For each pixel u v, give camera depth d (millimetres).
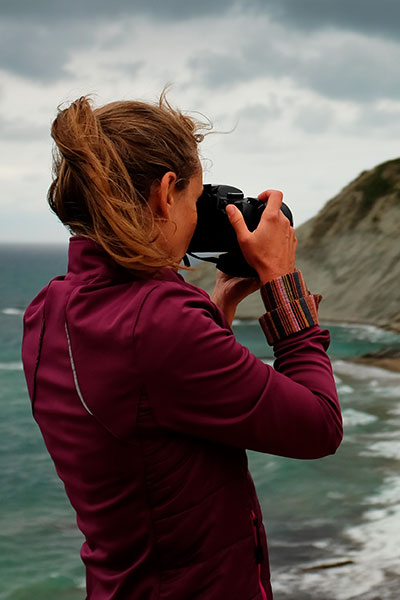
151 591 1144
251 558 1172
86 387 1129
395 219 32656
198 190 1231
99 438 1141
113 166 1111
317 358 1194
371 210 33656
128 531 1151
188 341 1081
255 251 1246
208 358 1083
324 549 6418
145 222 1137
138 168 1128
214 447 1157
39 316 1266
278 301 1227
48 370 1220
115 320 1108
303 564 6086
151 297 1104
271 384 1107
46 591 5797
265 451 1127
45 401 1230
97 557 1199
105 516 1161
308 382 1167
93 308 1146
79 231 1173
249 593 1159
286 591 5531
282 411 1102
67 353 1172
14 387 16656
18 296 62125
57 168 1206
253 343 24297
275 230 1269
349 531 6859
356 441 10344
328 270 32531
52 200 1218
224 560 1144
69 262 1244
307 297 1238
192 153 1197
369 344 22938
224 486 1157
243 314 32188
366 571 5863
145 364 1085
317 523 7113
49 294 1242
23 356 1304
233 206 1257
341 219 34281
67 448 1189
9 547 6848
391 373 16281
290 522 7168
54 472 9859
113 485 1147
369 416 12031
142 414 1106
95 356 1122
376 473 8773
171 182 1152
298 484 8414
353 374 16281
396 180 34406
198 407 1093
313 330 1216
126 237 1094
